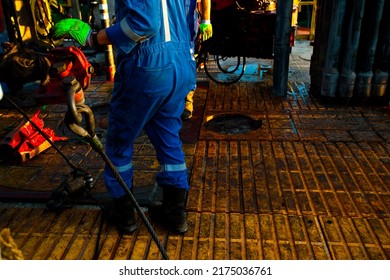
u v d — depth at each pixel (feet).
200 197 9.94
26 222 9.18
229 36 18.76
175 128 8.30
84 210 9.58
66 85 6.07
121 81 7.44
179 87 7.69
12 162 11.84
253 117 15.19
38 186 10.54
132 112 7.62
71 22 7.75
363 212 9.30
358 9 14.55
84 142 13.12
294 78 20.40
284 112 15.67
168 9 7.27
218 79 20.31
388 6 14.70
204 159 11.90
